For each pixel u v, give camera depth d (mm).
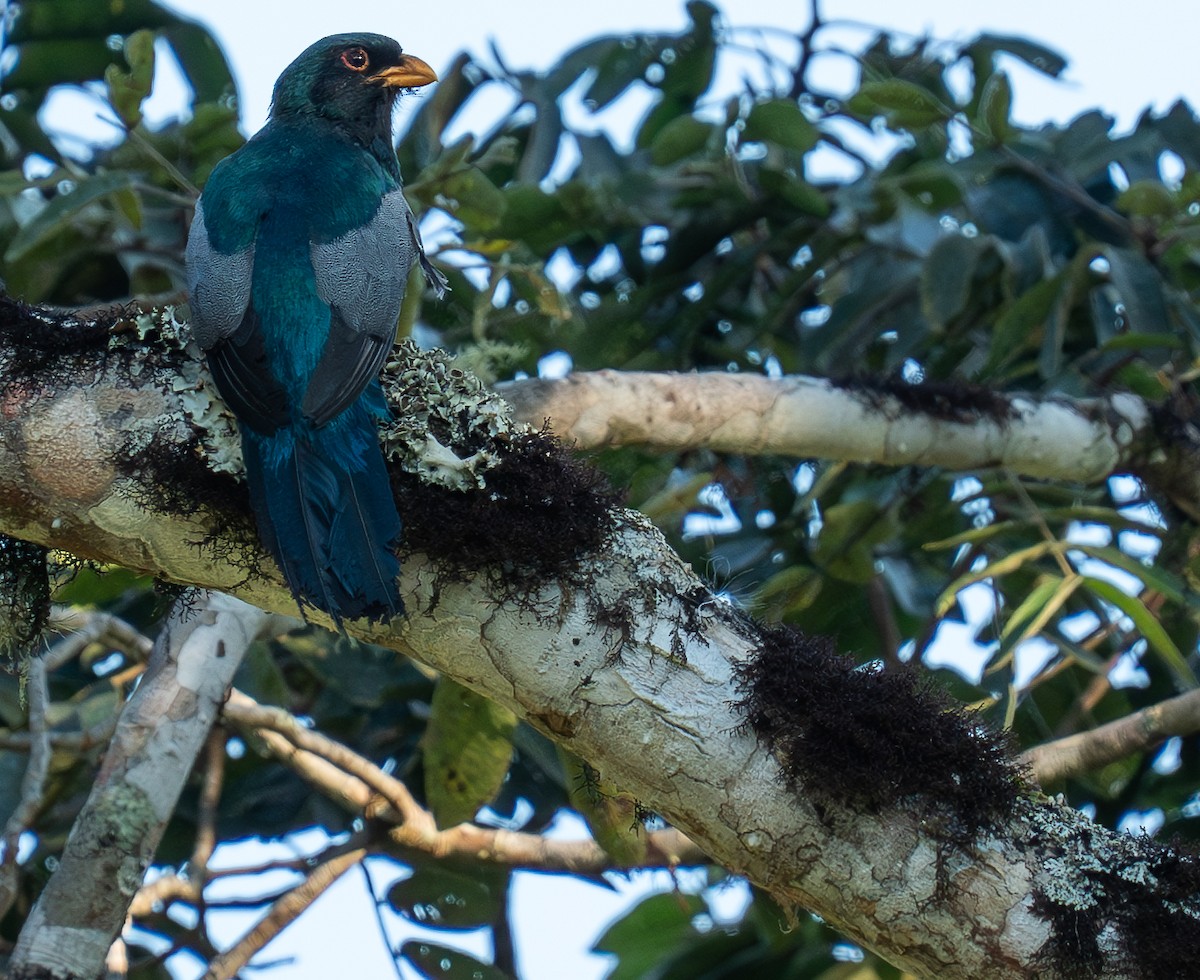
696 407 8750
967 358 11258
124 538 5996
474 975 8711
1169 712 8312
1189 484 9977
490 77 11070
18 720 9406
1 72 10727
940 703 5730
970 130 10375
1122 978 5453
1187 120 11367
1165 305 9742
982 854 5527
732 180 10680
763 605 9570
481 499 5770
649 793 5762
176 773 7543
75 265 10602
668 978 10289
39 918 7207
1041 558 10180
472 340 10422
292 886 9508
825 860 5578
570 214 10305
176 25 10703
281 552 5703
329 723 10469
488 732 8062
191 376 5965
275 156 7598
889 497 10344
